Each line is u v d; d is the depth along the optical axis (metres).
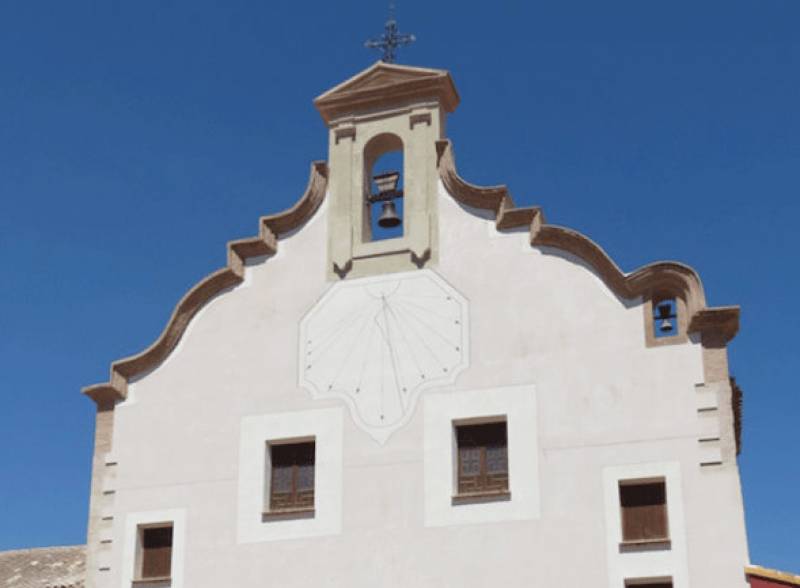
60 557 34.31
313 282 31.66
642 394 28.61
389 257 31.30
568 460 28.56
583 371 29.16
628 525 27.95
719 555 26.97
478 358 29.88
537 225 30.42
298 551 29.52
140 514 30.89
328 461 30.05
